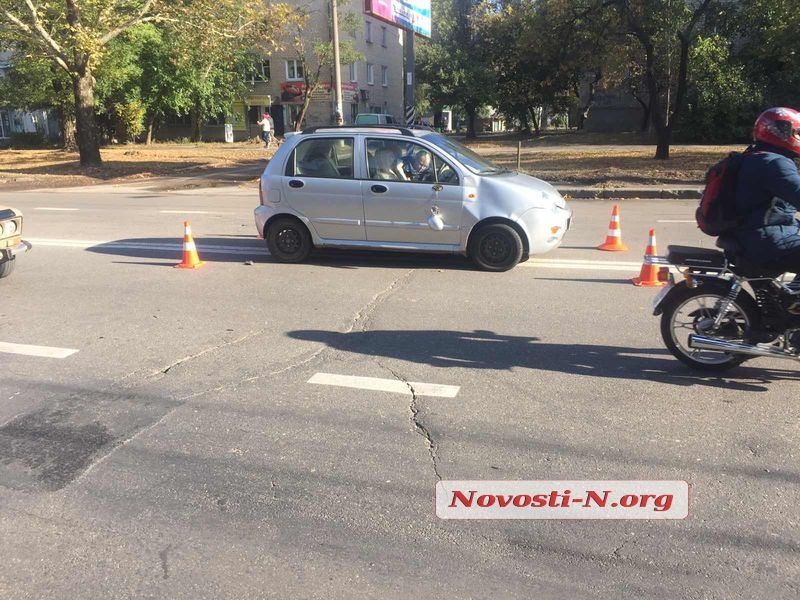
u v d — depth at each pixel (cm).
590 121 4291
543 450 377
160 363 521
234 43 2428
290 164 864
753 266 437
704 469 355
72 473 362
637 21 1950
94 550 297
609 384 470
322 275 813
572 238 1036
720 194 434
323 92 4775
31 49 2258
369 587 270
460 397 450
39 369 512
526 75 4638
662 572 277
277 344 563
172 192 1827
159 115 4284
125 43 3256
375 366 510
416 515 320
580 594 265
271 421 418
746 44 3073
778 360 512
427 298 702
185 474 359
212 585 273
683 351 490
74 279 805
